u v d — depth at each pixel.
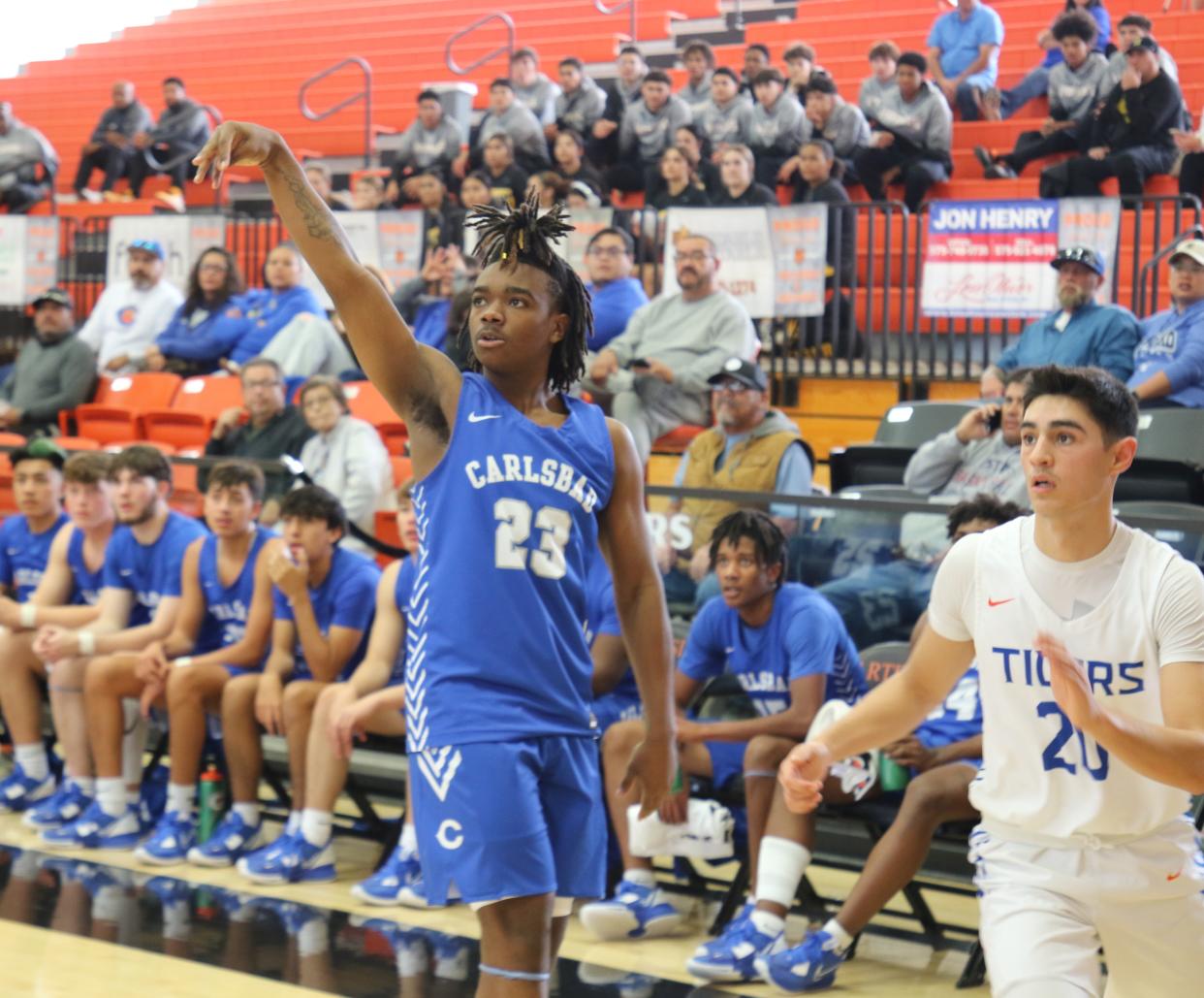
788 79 11.54
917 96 10.17
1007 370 6.99
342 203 10.88
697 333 7.55
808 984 4.06
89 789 5.79
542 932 2.53
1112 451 2.54
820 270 8.34
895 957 4.46
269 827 5.86
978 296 8.01
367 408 8.39
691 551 5.20
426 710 2.54
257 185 14.40
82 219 11.95
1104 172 9.41
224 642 5.74
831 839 5.04
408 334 2.60
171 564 5.77
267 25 19.00
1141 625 2.54
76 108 17.89
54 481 6.35
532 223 2.62
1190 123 9.69
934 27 12.07
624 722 4.80
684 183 9.83
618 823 4.71
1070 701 2.26
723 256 8.52
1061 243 7.80
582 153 11.19
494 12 16.98
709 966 4.17
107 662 5.58
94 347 9.96
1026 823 2.65
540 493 2.56
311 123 16.17
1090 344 6.75
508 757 2.49
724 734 4.60
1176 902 2.61
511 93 11.52
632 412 7.51
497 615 2.52
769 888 4.29
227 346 9.32
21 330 10.94
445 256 8.81
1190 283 6.49
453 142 11.84
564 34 16.12
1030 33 13.16
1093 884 2.59
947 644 2.77
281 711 5.30
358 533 5.84
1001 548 2.67
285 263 9.15
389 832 5.40
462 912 4.80
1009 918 2.61
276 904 4.83
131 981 4.02
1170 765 2.29
